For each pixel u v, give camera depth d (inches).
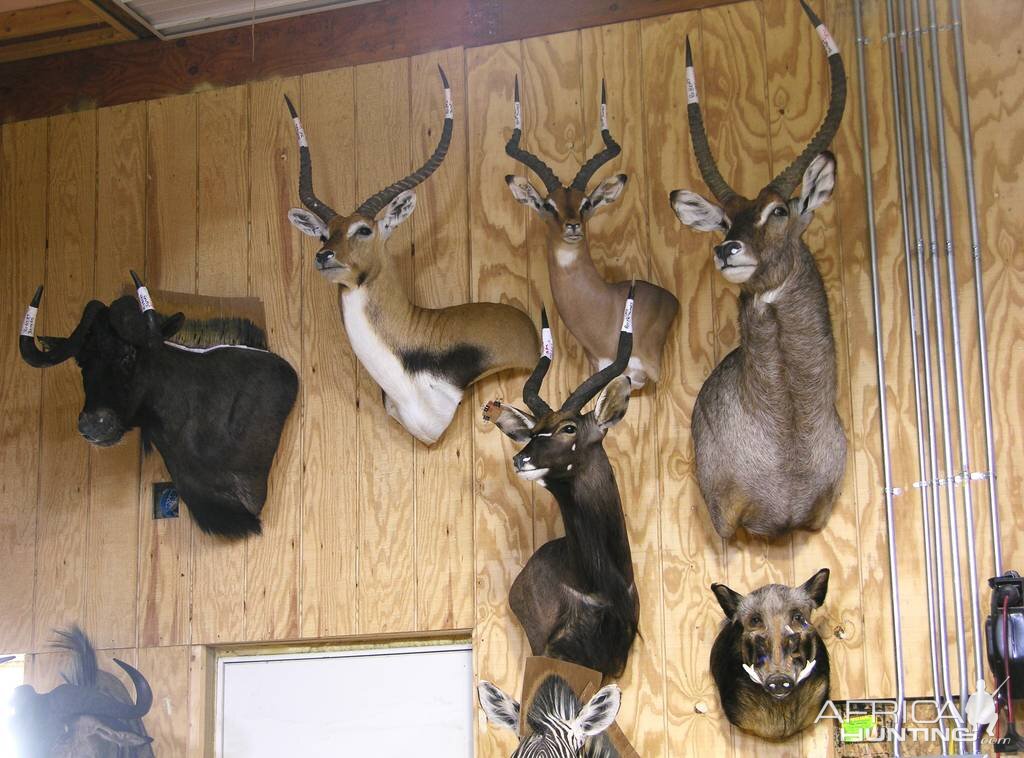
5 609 173.3
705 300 156.9
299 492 166.4
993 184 150.6
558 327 161.0
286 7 183.5
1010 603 134.3
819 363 135.8
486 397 161.8
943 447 145.3
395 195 157.2
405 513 162.1
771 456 139.6
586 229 161.6
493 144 170.4
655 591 149.8
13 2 188.9
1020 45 153.3
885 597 143.7
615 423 140.6
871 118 156.3
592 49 170.1
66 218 185.2
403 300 157.9
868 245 153.2
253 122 181.3
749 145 161.0
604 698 132.7
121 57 189.8
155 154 184.1
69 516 174.1
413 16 179.3
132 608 168.7
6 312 183.9
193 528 169.2
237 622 164.6
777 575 147.1
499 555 157.2
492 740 151.7
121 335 158.1
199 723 163.0
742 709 139.6
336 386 168.4
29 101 191.3
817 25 138.5
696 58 165.6
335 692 163.0
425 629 157.6
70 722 151.5
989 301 147.6
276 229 176.2
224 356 166.9
